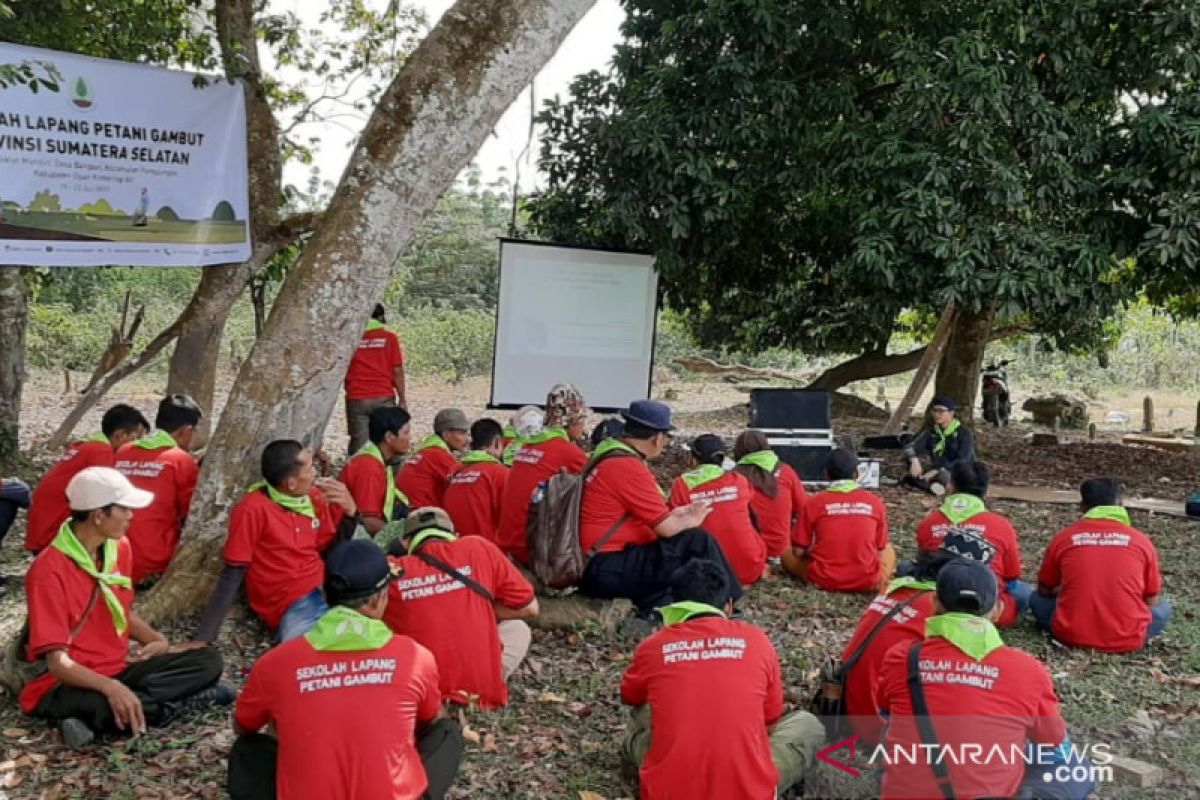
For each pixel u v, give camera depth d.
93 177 7.51
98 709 4.09
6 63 7.05
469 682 4.42
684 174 11.03
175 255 7.95
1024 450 15.16
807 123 11.41
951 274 10.04
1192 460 14.32
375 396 8.85
